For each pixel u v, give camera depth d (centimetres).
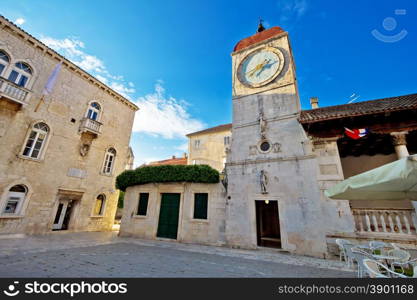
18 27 1495
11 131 1410
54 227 1627
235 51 1562
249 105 1331
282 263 752
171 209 1372
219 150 2811
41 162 1555
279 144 1138
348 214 894
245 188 1144
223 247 1086
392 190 425
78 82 1897
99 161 2008
